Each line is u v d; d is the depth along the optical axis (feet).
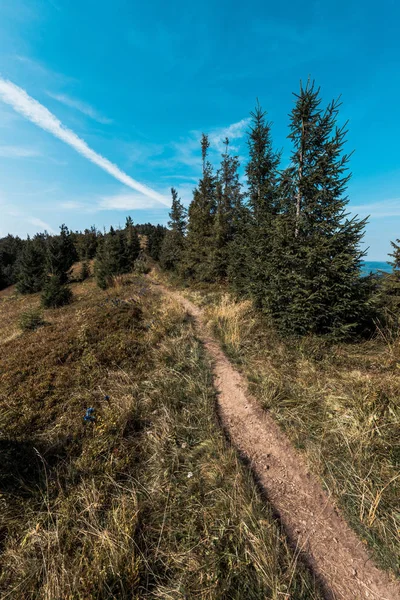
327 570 6.75
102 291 57.47
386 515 7.87
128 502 8.56
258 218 33.04
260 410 13.55
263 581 6.30
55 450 10.93
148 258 109.40
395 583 6.42
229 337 22.53
